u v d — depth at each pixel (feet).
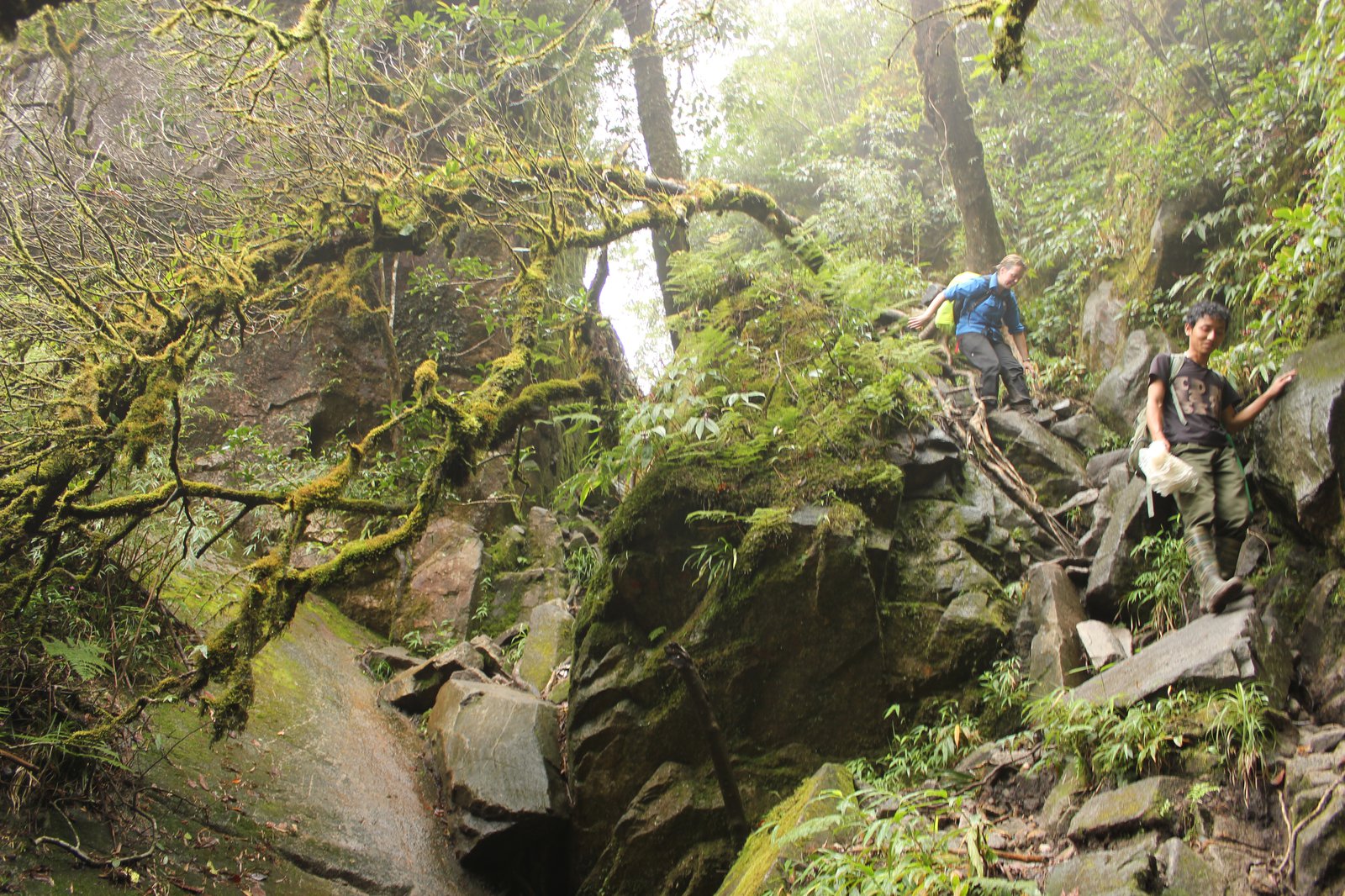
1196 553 13.01
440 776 17.90
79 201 12.91
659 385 19.22
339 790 16.31
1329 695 11.65
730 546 16.60
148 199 17.38
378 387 26.96
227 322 18.65
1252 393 14.96
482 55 26.71
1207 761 10.54
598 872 16.05
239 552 22.09
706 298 22.63
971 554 17.79
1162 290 22.65
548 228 19.06
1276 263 15.38
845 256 24.49
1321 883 8.74
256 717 16.92
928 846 10.48
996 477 20.40
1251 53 24.31
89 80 20.98
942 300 24.66
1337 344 13.28
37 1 7.33
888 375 18.93
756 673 16.22
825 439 17.89
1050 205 29.73
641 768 16.35
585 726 16.98
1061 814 11.55
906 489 18.52
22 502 11.63
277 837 14.33
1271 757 10.36
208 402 25.18
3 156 15.40
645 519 17.25
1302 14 22.36
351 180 17.46
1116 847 10.18
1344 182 14.01
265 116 17.17
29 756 12.02
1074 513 19.69
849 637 16.06
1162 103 26.32
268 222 17.35
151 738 14.12
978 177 28.91
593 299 22.66
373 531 23.77
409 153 18.02
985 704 15.34
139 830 12.74
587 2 32.22
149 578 15.89
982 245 28.99
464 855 16.15
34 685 12.44
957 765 14.19
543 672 20.67
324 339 26.73
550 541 26.18
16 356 13.15
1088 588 16.22
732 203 24.03
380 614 23.35
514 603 24.12
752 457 17.78
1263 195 20.84
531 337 17.13
